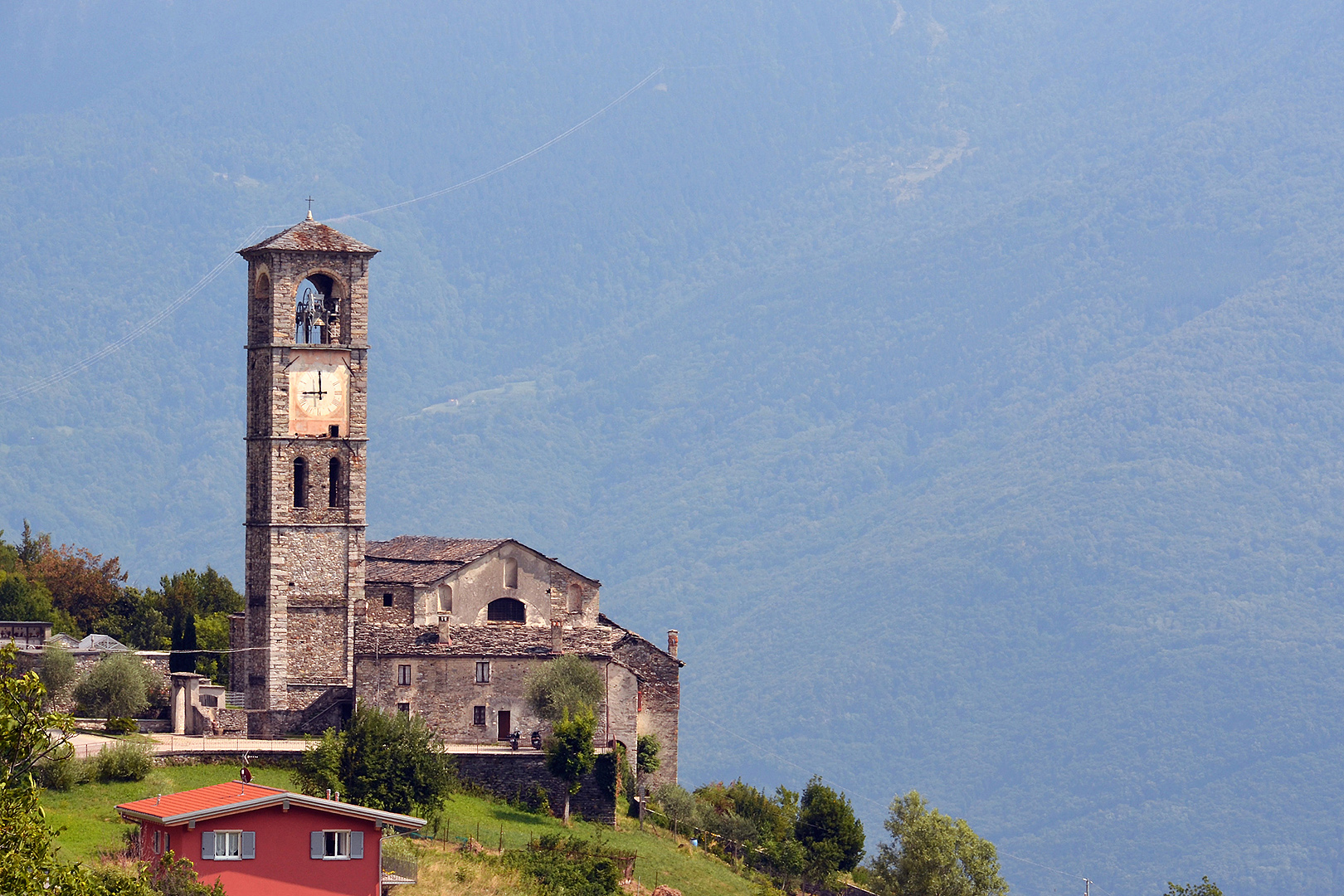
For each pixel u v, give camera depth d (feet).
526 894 458.91
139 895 296.10
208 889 351.46
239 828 379.96
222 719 590.96
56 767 460.14
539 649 616.39
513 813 561.43
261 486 620.49
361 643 600.80
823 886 617.62
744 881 574.56
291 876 383.04
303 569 618.44
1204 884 611.88
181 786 492.13
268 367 618.85
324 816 386.32
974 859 611.88
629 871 521.65
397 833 485.56
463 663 606.14
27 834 241.55
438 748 535.19
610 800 583.99
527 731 607.37
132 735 554.05
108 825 437.58
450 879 452.76
